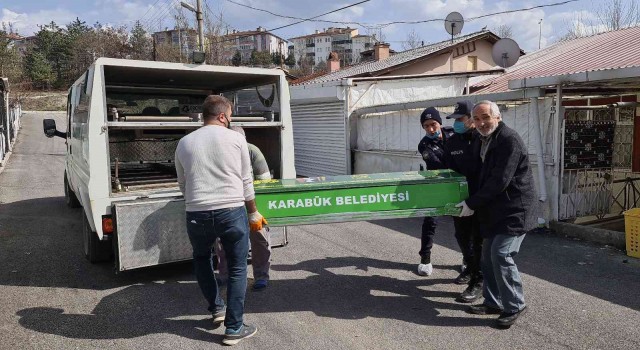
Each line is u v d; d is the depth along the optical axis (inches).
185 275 208.7
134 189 201.6
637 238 224.8
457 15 612.7
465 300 174.2
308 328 155.9
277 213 163.5
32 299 181.9
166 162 303.7
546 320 158.7
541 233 276.4
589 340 144.5
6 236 277.1
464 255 183.9
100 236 185.9
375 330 153.9
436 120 196.9
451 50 653.9
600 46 440.1
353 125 480.1
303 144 560.7
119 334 152.7
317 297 182.2
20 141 967.6
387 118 430.6
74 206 359.3
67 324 160.1
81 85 226.5
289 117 228.7
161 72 218.1
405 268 214.5
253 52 2898.6
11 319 163.9
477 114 150.2
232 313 145.2
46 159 721.6
